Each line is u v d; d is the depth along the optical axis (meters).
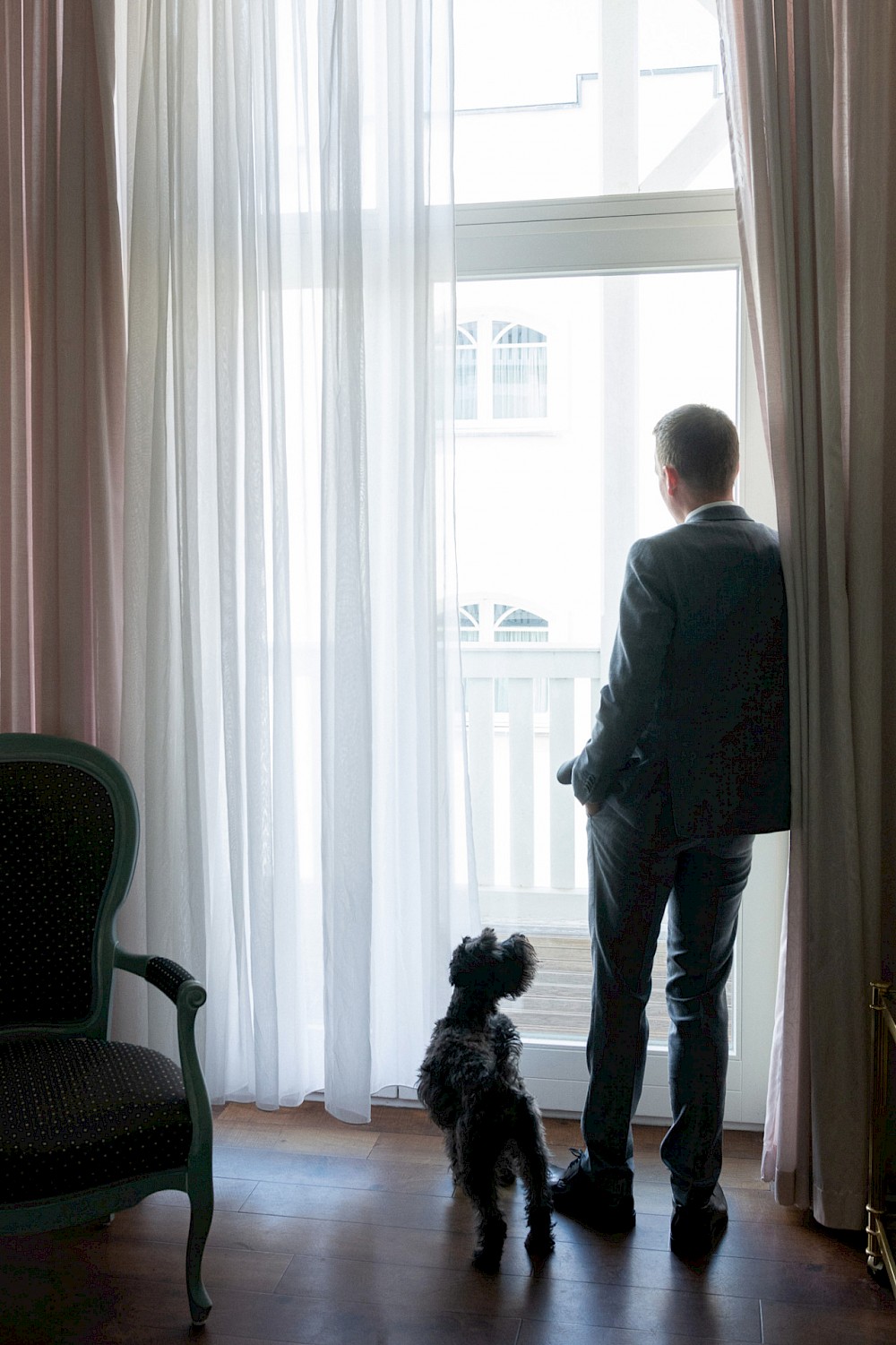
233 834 2.29
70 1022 2.06
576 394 2.46
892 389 2.01
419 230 2.15
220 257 2.22
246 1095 2.40
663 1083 2.45
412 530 2.25
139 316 2.24
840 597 1.97
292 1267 1.93
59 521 2.30
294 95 2.23
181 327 2.23
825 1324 1.77
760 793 1.92
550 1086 2.48
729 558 1.89
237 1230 2.05
